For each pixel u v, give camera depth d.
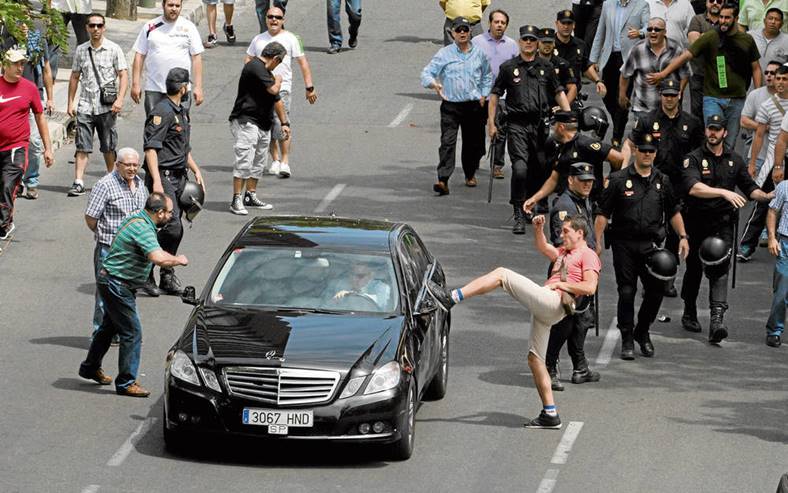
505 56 76.44
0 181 64.88
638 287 62.66
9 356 50.56
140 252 45.91
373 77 100.81
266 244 45.47
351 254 44.94
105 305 46.31
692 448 43.84
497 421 45.62
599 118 66.75
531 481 40.34
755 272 64.75
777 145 63.41
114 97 72.25
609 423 45.91
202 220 69.12
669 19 84.69
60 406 45.62
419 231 68.62
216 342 41.00
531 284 43.78
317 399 39.72
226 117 90.50
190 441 41.53
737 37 75.31
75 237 66.12
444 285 48.59
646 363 52.78
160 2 122.75
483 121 75.69
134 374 46.84
